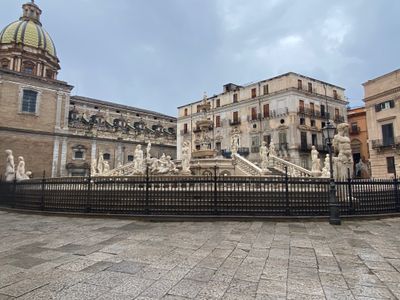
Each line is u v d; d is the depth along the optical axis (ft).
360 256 18.86
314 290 13.42
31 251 20.10
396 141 113.60
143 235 25.20
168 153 202.08
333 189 31.35
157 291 13.25
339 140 41.34
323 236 24.77
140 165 81.51
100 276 15.15
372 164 122.62
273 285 13.99
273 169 88.07
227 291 13.28
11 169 65.36
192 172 78.28
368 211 35.47
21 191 45.14
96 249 20.57
